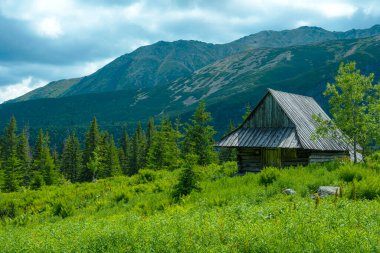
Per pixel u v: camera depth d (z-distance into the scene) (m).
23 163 81.81
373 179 13.48
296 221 8.70
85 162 81.25
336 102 21.66
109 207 19.45
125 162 92.56
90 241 9.38
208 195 15.77
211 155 52.56
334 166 19.77
